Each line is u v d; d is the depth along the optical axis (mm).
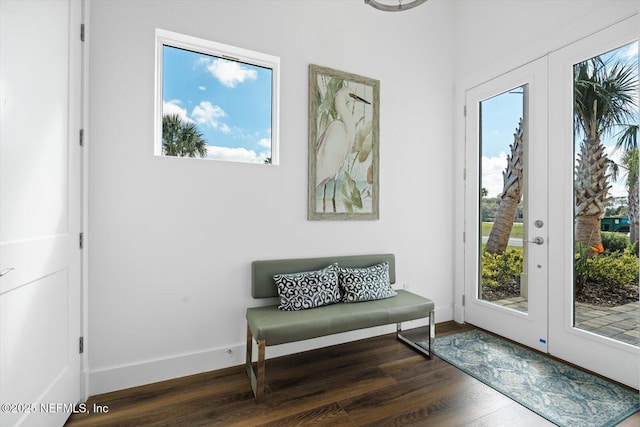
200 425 1582
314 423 1597
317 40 2516
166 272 2010
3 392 1122
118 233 1881
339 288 2387
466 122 3025
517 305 2586
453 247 3135
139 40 1937
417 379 2012
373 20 2758
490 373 2080
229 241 2193
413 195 2955
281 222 2375
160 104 2096
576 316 2193
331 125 2551
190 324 2078
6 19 1131
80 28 1703
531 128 2459
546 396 1814
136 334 1931
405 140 2914
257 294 2207
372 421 1609
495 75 2732
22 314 1227
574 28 2172
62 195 1522
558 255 2279
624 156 1944
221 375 2064
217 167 2152
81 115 1718
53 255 1442
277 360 2283
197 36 2096
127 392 1854
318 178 2500
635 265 1900
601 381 1966
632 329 1910
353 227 2674
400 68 2883
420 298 2404
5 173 1130
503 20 2672
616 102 1979
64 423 1571
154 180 1973
